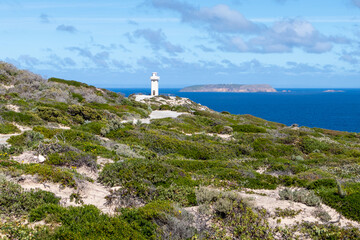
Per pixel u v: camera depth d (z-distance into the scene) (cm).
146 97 6969
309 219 883
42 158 1213
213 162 1559
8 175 964
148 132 2312
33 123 2208
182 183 1170
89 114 2842
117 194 994
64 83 4566
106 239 707
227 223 838
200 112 4728
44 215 783
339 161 1864
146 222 803
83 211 822
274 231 791
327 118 11731
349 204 955
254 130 3228
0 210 769
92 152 1488
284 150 2319
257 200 1021
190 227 798
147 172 1189
